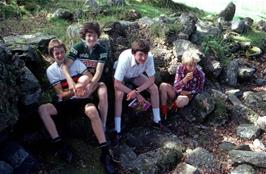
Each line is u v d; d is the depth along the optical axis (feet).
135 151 8.91
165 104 9.59
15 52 8.60
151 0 15.83
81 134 8.71
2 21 11.31
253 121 10.11
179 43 11.16
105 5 13.14
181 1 17.72
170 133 9.45
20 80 7.76
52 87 8.66
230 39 13.23
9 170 7.26
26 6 12.51
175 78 9.80
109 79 9.55
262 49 13.60
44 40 9.61
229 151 8.95
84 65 8.43
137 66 8.86
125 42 10.93
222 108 10.19
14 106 7.36
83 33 8.36
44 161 7.94
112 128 9.17
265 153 8.73
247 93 11.19
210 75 11.33
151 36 11.44
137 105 9.04
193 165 8.55
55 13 12.07
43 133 8.18
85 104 8.43
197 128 9.77
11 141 7.72
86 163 8.16
